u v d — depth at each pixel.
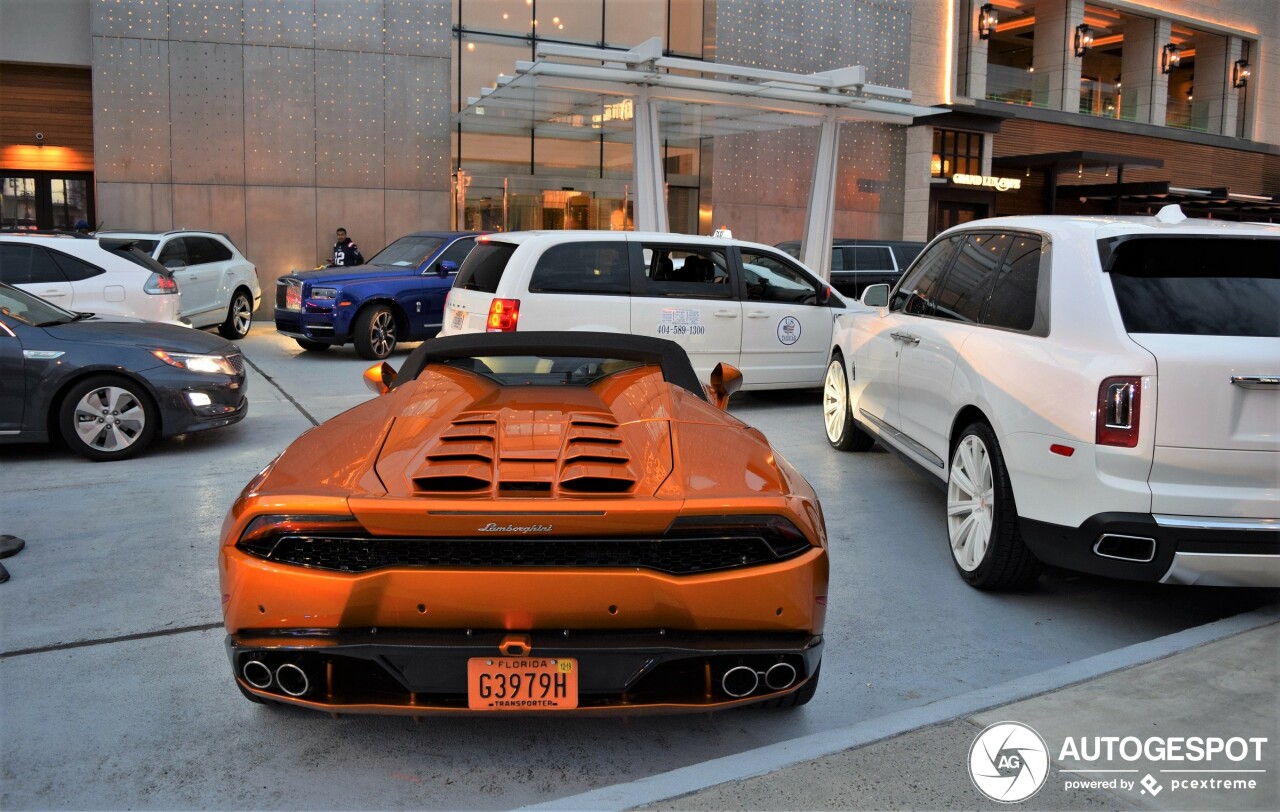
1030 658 3.54
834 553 4.74
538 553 2.45
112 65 15.37
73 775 2.67
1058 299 3.84
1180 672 3.15
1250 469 3.32
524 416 2.98
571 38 18.34
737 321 8.18
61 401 6.54
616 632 2.48
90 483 5.97
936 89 22.45
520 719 3.07
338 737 2.93
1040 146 24.61
